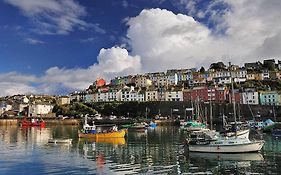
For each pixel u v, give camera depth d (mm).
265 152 35312
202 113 115500
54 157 33875
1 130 89312
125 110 144875
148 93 160875
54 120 131500
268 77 168875
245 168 26641
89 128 61000
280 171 25297
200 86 154625
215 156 33156
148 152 37281
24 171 26688
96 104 159375
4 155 35656
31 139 57188
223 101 137875
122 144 47000
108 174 25000
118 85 193750
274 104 130500
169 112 134625
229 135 39375
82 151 38906
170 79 187875
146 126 88562
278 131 58969
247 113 122812
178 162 29906
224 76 169625
